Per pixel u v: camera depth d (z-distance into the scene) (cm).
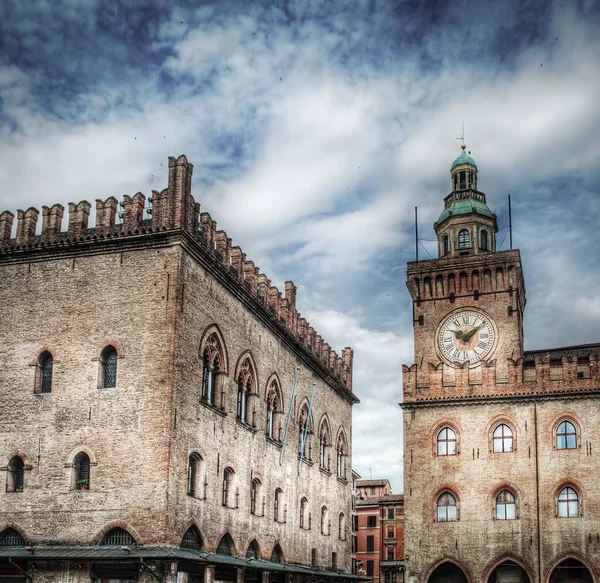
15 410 4906
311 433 7256
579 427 7306
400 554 13938
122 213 5044
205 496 4994
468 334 8025
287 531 6431
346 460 8344
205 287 5200
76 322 4947
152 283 4869
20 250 5144
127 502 4534
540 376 7519
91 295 4966
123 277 4938
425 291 8294
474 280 8162
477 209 8725
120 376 4762
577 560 7025
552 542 7106
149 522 4466
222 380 5384
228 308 5550
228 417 5444
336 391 8162
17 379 4962
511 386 7575
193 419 4897
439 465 7594
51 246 5091
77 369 4859
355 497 14650
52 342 4959
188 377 4872
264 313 6156
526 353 8525
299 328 7212
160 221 4925
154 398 4662
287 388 6662
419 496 7562
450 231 8719
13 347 5031
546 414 7425
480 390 7662
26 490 4738
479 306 8075
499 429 7538
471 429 7600
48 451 4766
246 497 5659
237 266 5778
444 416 7706
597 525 7038
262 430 6059
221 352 5412
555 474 7256
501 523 7281
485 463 7469
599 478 7138
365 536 14462
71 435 4747
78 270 5041
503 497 7369
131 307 4862
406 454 7712
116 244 4991
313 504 7144
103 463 4641
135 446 4612
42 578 4506
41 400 4869
